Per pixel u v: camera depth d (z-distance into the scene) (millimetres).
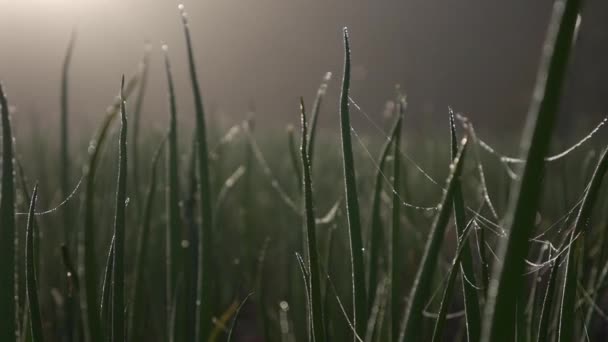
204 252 872
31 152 2090
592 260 965
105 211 1318
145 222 931
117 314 753
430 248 657
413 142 3029
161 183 1579
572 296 767
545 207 1641
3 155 696
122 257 751
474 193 1654
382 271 1017
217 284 1112
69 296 978
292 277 1324
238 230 1807
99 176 1375
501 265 570
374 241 863
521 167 561
